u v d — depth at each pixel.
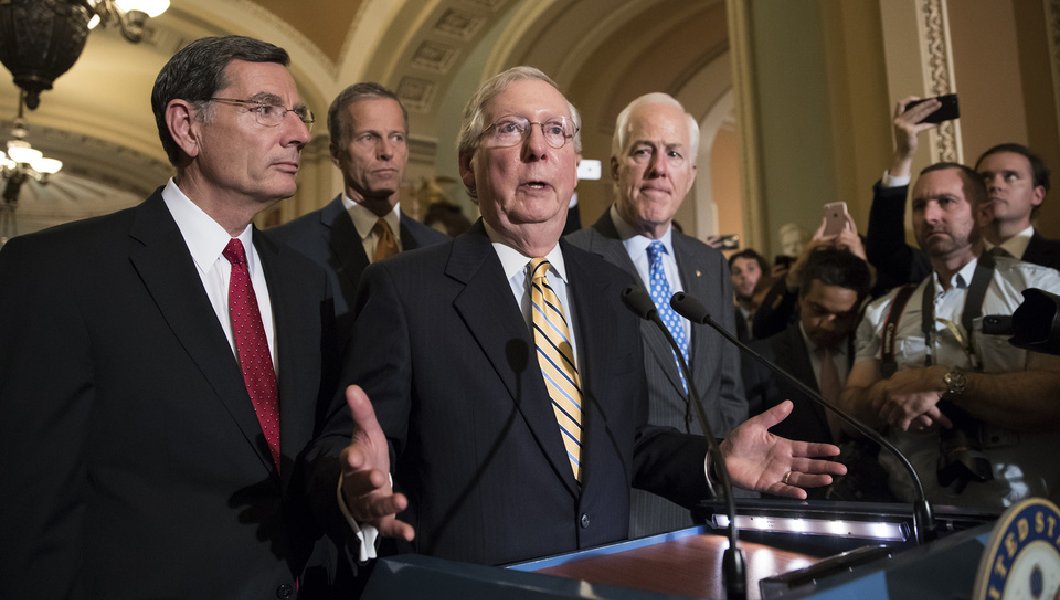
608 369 1.43
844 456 2.24
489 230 1.51
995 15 3.47
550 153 1.42
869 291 2.68
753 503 1.13
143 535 1.19
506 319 1.38
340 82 9.41
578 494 1.31
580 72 9.41
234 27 9.16
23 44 4.02
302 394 1.39
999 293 2.06
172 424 1.23
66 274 1.22
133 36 5.22
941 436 2.00
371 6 8.91
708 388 2.05
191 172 1.41
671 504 1.95
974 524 0.95
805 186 4.39
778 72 4.57
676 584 0.87
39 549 1.10
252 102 1.38
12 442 1.12
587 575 0.91
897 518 0.99
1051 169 3.34
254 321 1.39
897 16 3.62
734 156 12.82
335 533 1.14
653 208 2.11
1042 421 1.85
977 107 3.48
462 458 1.30
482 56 9.77
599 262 1.60
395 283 1.39
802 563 0.94
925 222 2.16
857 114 3.88
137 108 11.42
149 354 1.24
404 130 2.51
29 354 1.16
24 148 8.87
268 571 1.26
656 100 2.19
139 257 1.29
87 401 1.20
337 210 2.43
